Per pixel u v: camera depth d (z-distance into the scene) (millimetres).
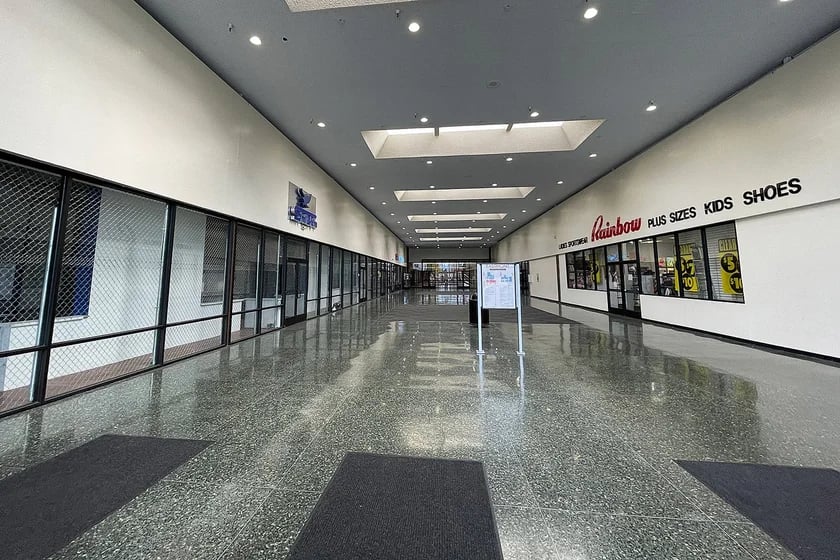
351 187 10898
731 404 3068
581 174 9516
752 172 5293
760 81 5098
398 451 2244
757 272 5391
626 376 3943
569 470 2023
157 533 1503
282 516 1615
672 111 6109
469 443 2359
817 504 1692
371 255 15445
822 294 4539
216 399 3195
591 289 11195
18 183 3057
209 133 4859
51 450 2236
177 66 4289
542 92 5430
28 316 3127
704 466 2064
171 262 4469
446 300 16469
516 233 19953
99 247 4160
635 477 1951
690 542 1452
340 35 4195
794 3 3746
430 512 1644
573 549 1415
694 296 6812
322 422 2699
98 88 3336
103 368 4191
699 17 3928
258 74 5016
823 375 3883
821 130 4375
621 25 4031
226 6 3787
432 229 20156
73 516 1604
